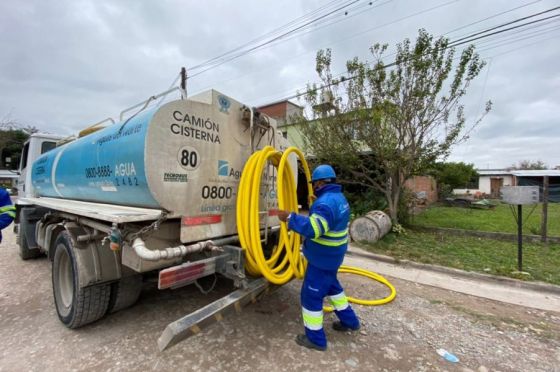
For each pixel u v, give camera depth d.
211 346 2.54
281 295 3.66
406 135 7.44
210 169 2.70
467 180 23.27
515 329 3.00
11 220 3.64
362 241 6.61
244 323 2.95
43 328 2.83
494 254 5.76
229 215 2.91
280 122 16.86
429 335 2.84
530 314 3.37
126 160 2.43
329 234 2.46
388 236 7.17
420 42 6.79
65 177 3.85
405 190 9.35
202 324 2.00
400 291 4.02
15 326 2.88
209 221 2.70
